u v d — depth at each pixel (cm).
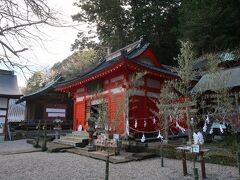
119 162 964
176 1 3044
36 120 2592
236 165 868
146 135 1448
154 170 834
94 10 3067
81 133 1644
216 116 1097
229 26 1384
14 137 2183
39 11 419
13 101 3086
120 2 3097
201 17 1409
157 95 1596
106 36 3250
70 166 903
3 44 407
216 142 1288
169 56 3177
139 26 3123
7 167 881
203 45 1461
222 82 933
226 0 1363
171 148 1118
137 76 1255
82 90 1855
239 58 1647
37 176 743
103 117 888
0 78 2431
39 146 1473
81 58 4562
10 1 407
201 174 758
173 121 1384
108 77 1558
